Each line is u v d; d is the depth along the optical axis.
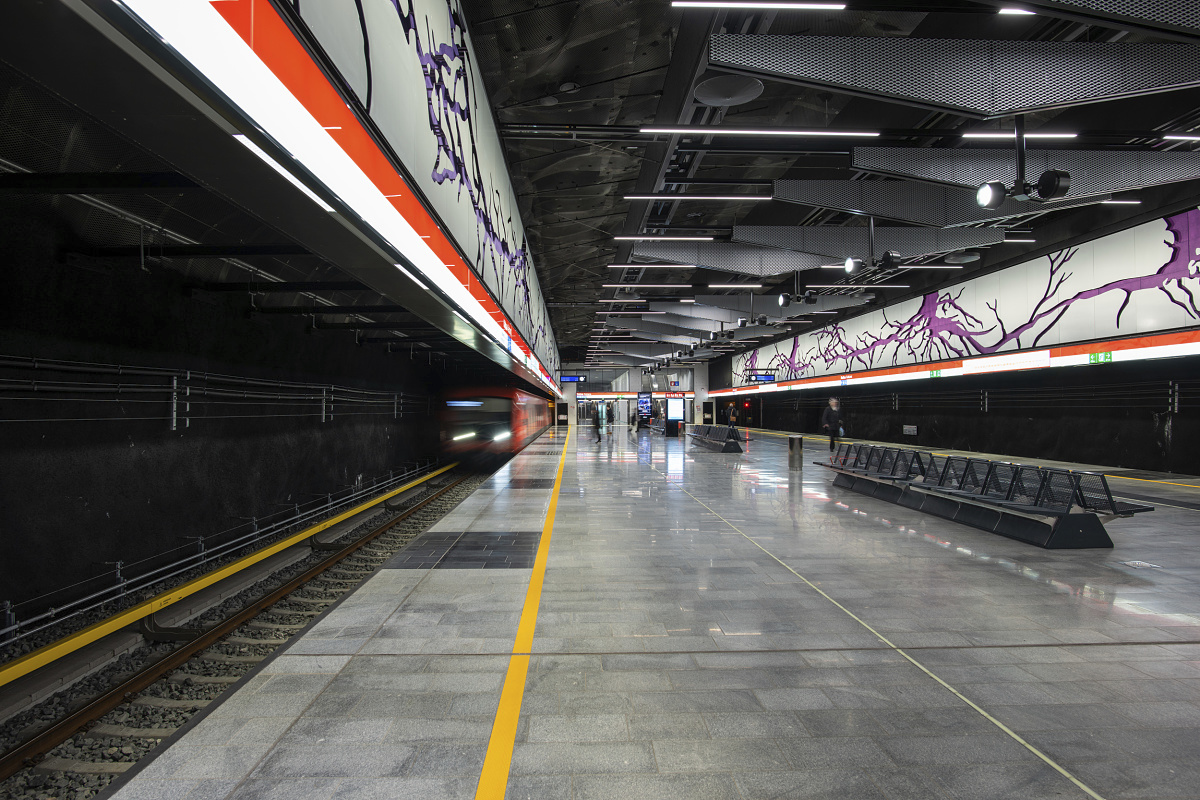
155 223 5.49
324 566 6.67
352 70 2.94
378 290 4.74
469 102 6.34
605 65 7.60
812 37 5.70
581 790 2.37
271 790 2.35
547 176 10.94
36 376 4.81
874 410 26.17
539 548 6.41
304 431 9.45
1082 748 2.66
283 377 8.73
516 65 7.41
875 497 10.03
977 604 4.54
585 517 8.27
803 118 9.26
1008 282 16.44
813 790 2.37
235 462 7.64
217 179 2.38
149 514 6.16
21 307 4.66
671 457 18.62
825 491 10.88
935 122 8.54
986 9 5.20
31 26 1.37
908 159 8.62
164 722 3.50
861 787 2.39
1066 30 6.84
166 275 6.25
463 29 6.04
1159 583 5.06
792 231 12.45
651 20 6.72
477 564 5.75
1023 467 7.04
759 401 43.28
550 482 12.28
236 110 1.79
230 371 7.46
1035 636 3.91
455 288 5.45
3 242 4.46
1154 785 2.40
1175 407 13.03
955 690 3.19
